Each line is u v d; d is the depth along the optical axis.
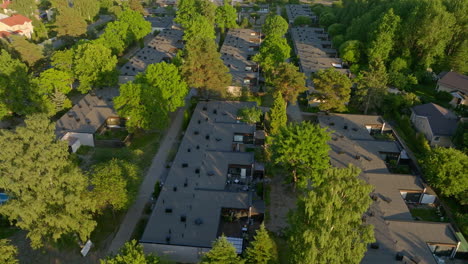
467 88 87.50
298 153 52.94
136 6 152.50
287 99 74.69
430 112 76.06
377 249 44.56
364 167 59.78
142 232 50.03
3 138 39.03
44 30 123.38
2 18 126.75
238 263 35.66
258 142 69.69
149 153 67.06
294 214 37.25
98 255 46.62
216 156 61.41
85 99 78.31
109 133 72.06
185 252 45.44
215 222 48.31
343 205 33.44
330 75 74.19
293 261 35.31
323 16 145.62
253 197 56.25
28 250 47.22
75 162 61.12
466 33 96.44
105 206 49.34
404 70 97.62
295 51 118.00
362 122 73.88
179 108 83.25
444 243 46.25
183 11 130.62
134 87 65.25
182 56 89.88
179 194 53.00
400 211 51.16
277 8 183.38
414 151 70.69
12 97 69.62
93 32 122.62
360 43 107.31
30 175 38.75
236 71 96.06
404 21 102.12
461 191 54.53
